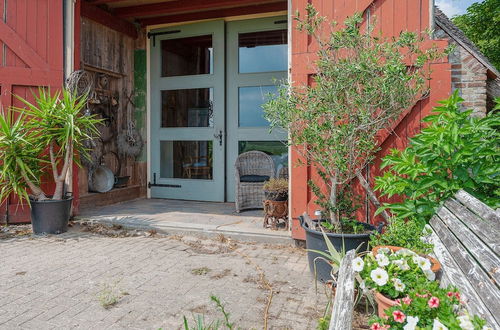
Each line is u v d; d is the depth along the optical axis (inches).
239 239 140.6
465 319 44.7
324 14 125.6
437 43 114.2
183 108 222.5
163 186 226.5
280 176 185.3
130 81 226.5
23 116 154.6
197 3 195.8
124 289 93.0
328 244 85.7
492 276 48.3
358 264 63.6
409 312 51.9
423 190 90.3
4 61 155.1
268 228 145.9
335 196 108.0
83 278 100.1
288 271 108.0
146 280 99.4
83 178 193.2
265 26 204.5
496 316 42.7
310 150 111.3
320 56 109.6
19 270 105.7
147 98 229.3
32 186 145.9
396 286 60.1
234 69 211.2
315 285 90.5
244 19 208.4
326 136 106.0
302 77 126.3
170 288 94.3
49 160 156.1
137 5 207.5
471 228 62.1
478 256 54.5
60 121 146.6
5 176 143.4
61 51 160.7
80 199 184.1
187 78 219.9
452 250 66.3
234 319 78.2
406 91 101.3
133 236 146.0
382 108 102.6
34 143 147.2
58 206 145.8
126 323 75.7
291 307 84.4
